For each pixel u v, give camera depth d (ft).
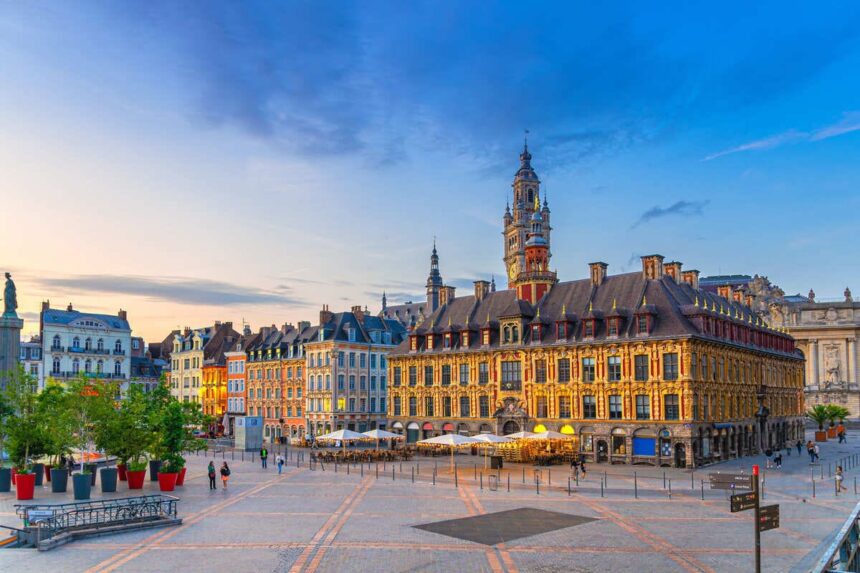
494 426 278.26
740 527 119.75
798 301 645.51
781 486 174.60
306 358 379.96
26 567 91.50
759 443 281.33
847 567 71.36
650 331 238.89
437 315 321.52
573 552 100.73
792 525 121.70
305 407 380.17
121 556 97.60
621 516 130.11
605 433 244.63
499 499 151.23
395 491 163.84
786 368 329.52
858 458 254.27
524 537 110.63
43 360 391.86
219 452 292.20
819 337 541.34
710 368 243.81
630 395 240.32
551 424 260.83
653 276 253.85
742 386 270.87
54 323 400.26
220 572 89.20
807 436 396.16
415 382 314.35
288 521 123.65
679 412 229.04
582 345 253.24
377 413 378.73
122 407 171.83
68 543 105.91
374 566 92.32
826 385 532.32
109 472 160.35
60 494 156.46
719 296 303.68
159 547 103.09
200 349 469.57
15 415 173.37
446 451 282.97
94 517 124.26
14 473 168.04
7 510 133.28
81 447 165.27
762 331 300.81
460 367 295.89
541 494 159.53
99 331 420.36
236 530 115.65
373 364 381.19
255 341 435.94
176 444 168.66
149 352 542.16
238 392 433.07
